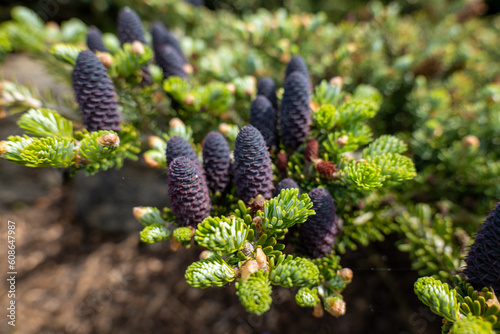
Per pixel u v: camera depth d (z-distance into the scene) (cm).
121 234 61
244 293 19
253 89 34
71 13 83
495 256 20
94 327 51
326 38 49
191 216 23
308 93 27
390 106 50
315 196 23
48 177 68
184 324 50
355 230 31
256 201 22
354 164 24
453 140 42
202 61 41
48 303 54
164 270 56
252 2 79
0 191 66
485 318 19
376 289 47
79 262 59
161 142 28
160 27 37
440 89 48
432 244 29
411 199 40
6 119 57
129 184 42
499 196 35
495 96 39
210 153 25
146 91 33
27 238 63
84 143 23
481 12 70
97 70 25
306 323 47
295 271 20
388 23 56
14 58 72
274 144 28
